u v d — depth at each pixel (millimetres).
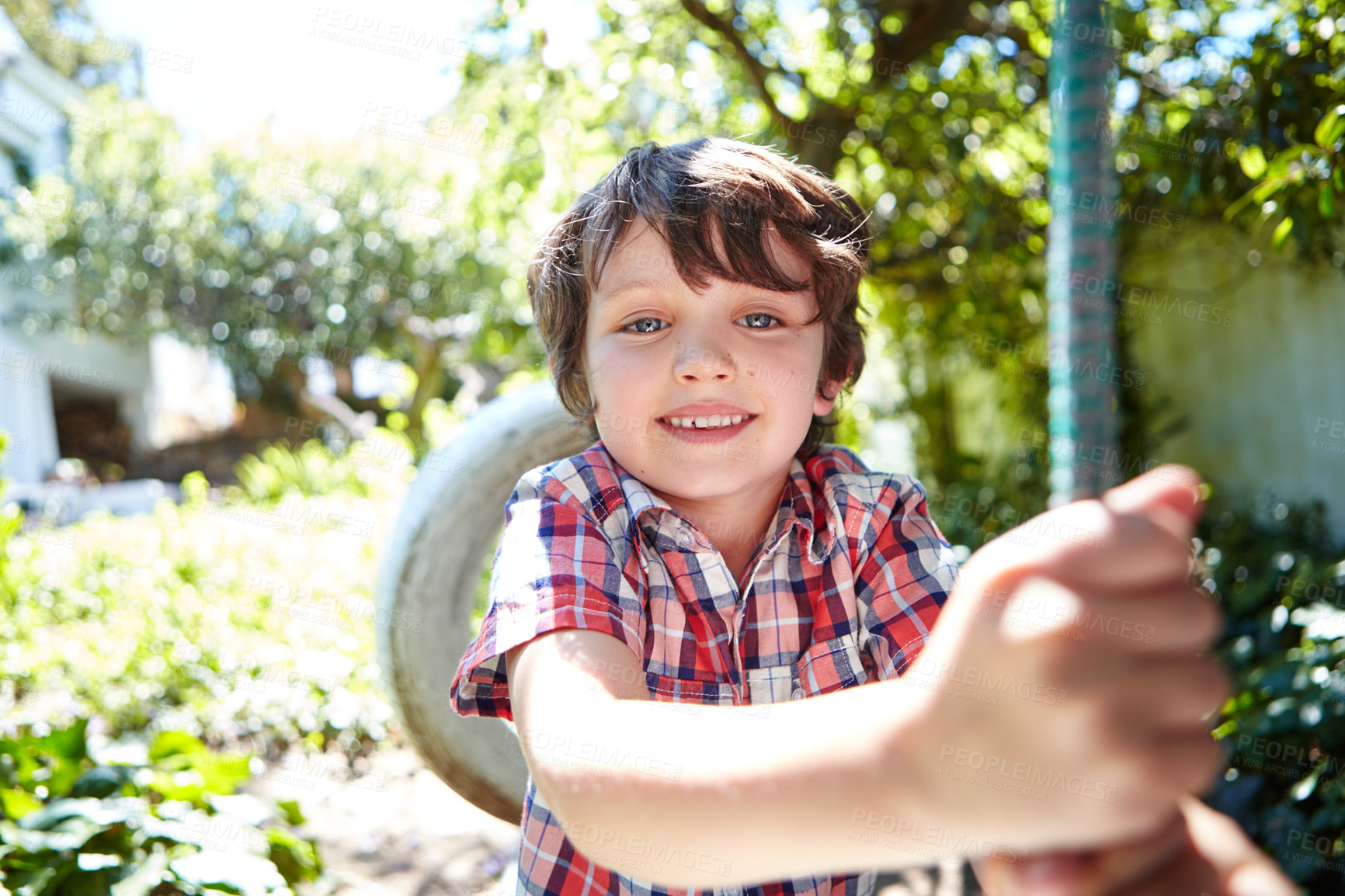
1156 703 355
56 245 13781
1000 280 4766
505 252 9055
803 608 1036
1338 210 3199
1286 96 2363
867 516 1062
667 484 1012
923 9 3953
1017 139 4316
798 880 974
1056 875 427
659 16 4227
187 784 2352
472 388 14445
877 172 4512
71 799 2209
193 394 18359
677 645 984
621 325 1029
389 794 3137
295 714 3666
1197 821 487
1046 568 363
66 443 16234
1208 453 5348
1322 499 4504
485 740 1836
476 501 1860
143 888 1931
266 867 2094
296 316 14336
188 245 13930
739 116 4359
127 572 5855
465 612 1872
